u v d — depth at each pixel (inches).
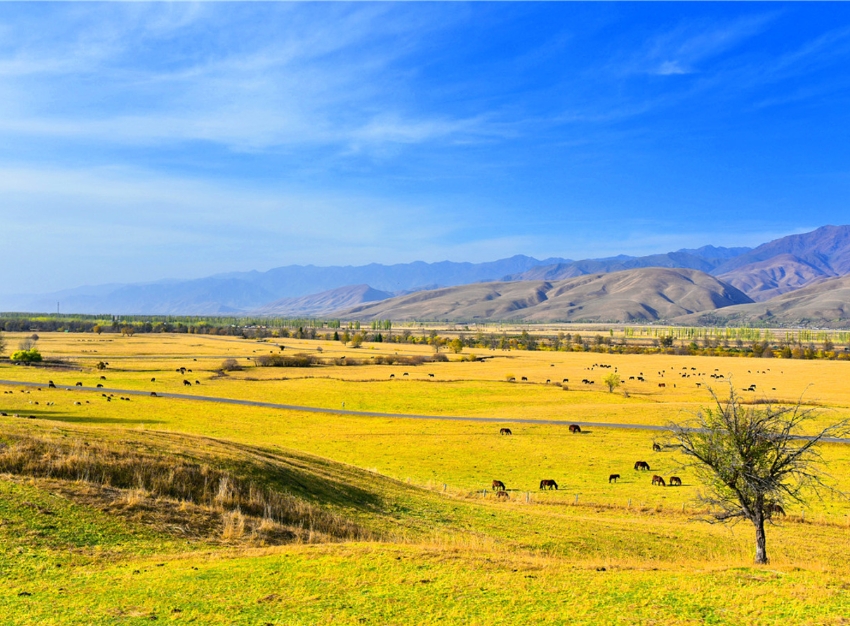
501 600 836.6
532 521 1670.8
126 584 865.5
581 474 2652.6
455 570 974.4
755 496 1168.8
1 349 6658.5
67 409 3732.8
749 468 1173.1
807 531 1739.7
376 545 1141.7
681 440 1275.8
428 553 1079.0
